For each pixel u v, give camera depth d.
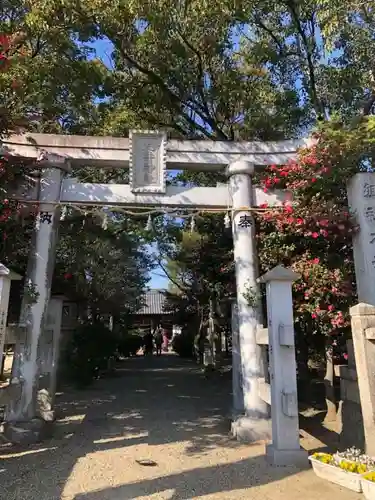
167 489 3.86
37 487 3.93
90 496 3.70
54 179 6.53
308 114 9.22
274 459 4.46
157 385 11.20
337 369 5.57
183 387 10.80
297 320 6.58
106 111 9.66
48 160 6.51
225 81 8.92
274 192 6.85
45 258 6.28
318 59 8.89
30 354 5.99
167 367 16.66
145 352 23.41
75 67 7.81
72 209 6.66
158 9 7.37
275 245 6.63
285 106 9.24
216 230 10.11
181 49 8.43
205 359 14.30
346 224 6.04
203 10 7.48
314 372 10.77
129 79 9.32
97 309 13.98
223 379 12.31
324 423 6.80
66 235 9.30
